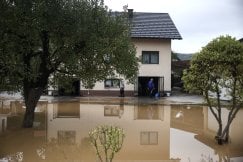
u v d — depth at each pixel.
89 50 19.53
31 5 17.78
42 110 26.66
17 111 25.55
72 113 25.22
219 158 13.26
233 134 17.52
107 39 19.62
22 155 13.92
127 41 21.42
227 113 24.77
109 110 26.91
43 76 20.16
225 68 14.62
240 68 14.37
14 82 18.94
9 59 17.80
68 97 36.41
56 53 20.03
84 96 37.81
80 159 13.16
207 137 17.19
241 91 14.80
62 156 13.67
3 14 17.55
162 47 39.81
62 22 18.55
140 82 40.03
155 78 40.22
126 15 22.78
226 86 14.98
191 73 15.21
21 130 18.92
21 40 18.34
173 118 23.22
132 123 21.23
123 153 14.14
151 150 14.70
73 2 19.16
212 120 22.25
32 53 19.75
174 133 18.31
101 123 21.09
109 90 38.62
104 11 20.55
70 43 19.02
